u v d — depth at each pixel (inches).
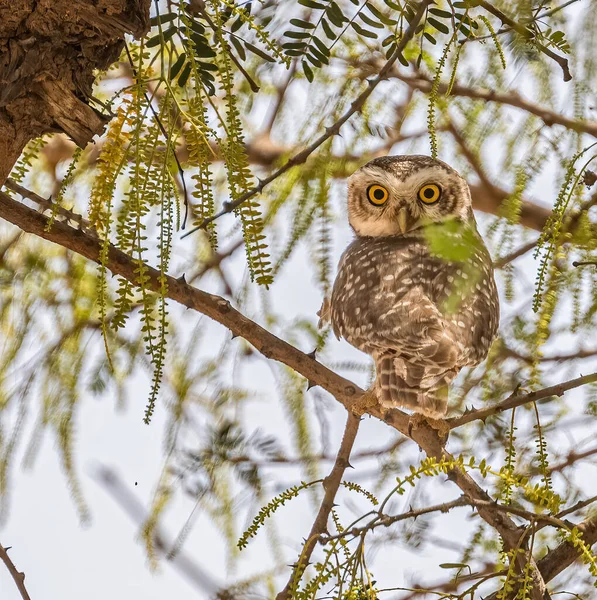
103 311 226.4
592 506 330.3
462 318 347.6
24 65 211.6
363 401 324.2
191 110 230.1
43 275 373.4
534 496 230.2
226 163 222.5
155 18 229.9
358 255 392.8
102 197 235.1
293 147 350.3
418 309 348.5
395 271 369.7
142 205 226.2
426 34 248.8
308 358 327.3
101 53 220.4
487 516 262.2
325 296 327.9
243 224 227.3
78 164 388.5
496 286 370.9
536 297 236.5
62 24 211.8
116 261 287.1
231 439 354.6
